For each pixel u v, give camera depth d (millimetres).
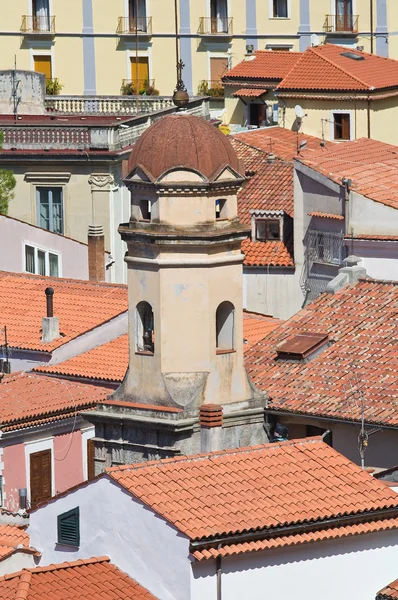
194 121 92188
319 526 76812
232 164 91688
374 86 168250
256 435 92062
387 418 89062
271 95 186625
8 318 119062
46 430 107562
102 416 92438
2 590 75250
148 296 91625
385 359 94000
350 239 126062
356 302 99188
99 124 148000
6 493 106062
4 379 110750
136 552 76250
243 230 92062
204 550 74375
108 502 77125
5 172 144375
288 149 155250
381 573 78688
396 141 171250
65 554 78812
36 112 166250
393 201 125750
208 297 91250
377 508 78250
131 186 92000
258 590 75562
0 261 133750
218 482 78000
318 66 172000
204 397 91188
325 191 130250
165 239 90625
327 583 77125
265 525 75500
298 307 135125
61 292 121062
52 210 147125
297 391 92875
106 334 117000
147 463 78250
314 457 81125
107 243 146375
